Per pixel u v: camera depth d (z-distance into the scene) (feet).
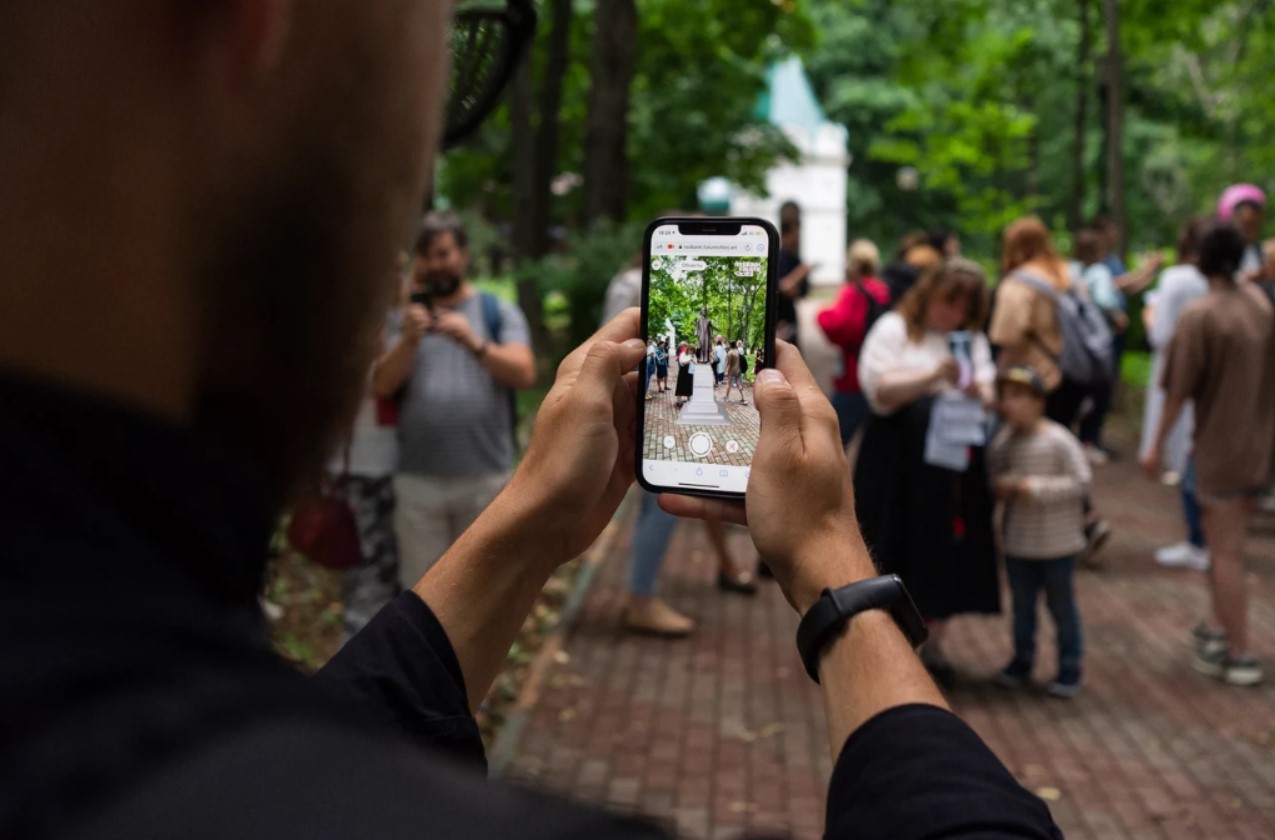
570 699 18.48
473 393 14.97
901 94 142.20
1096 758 16.83
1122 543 29.78
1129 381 58.44
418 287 15.38
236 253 1.34
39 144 1.23
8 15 1.22
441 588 3.37
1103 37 69.00
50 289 1.24
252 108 1.32
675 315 4.38
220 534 1.32
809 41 72.18
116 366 1.27
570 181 76.95
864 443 18.98
